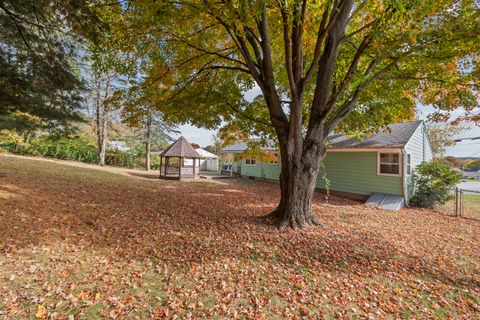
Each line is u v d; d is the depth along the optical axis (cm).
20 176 899
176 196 943
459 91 624
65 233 468
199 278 338
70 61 816
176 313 262
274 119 585
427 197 975
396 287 334
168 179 1557
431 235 584
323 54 579
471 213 892
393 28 480
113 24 538
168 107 705
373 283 343
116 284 313
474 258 446
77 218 555
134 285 314
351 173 1156
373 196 1041
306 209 582
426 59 550
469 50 498
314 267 383
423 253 461
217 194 1066
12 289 285
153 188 1096
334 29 557
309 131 586
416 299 307
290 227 557
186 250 430
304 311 273
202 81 733
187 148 1641
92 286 305
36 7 561
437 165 1007
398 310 282
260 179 1762
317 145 579
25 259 358
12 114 841
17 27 598
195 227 559
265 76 579
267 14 517
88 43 638
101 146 2002
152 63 647
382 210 888
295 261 400
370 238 530
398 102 718
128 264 370
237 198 991
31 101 665
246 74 760
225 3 369
